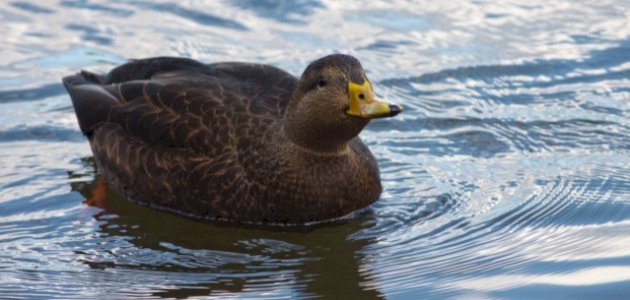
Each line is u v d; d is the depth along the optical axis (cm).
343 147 1327
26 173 1467
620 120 1609
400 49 1823
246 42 1842
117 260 1248
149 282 1190
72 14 1923
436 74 1745
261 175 1312
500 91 1700
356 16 1933
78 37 1853
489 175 1454
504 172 1462
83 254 1265
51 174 1467
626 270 1152
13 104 1650
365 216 1348
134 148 1385
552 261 1198
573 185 1408
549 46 1831
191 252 1268
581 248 1225
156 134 1373
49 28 1875
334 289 1164
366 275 1197
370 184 1359
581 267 1172
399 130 1588
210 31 1878
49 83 1709
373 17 1931
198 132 1346
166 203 1358
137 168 1377
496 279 1163
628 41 1836
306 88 1291
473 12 1948
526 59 1789
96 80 1543
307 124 1291
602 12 1941
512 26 1898
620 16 1922
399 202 1382
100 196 1412
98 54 1797
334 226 1330
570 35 1864
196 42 1838
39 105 1652
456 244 1266
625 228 1270
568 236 1265
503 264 1203
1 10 1927
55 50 1811
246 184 1312
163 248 1280
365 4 1977
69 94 1551
